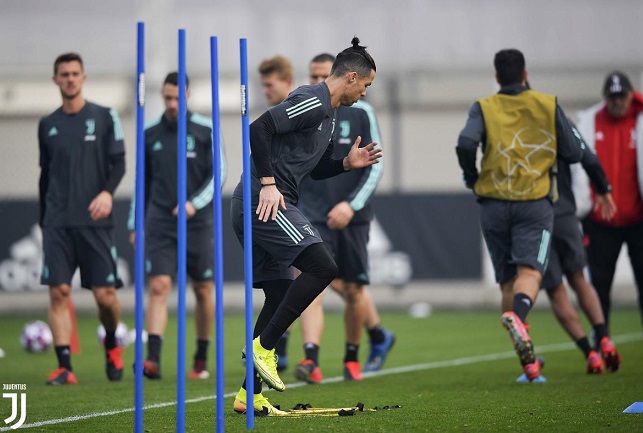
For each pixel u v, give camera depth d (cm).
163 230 3128
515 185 2605
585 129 3291
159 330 3059
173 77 3139
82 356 3903
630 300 6241
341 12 6912
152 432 1862
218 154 1773
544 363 3247
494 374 3061
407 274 6116
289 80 3097
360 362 3659
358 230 2903
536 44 6844
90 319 5919
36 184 6119
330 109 1998
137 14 6981
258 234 1981
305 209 2944
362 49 2019
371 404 2294
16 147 6106
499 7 6862
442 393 2520
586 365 3206
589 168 2739
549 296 2994
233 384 2866
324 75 2884
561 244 2917
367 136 2927
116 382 2977
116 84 6750
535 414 2062
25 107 6750
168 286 3130
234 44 6894
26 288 6006
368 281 2908
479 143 2634
